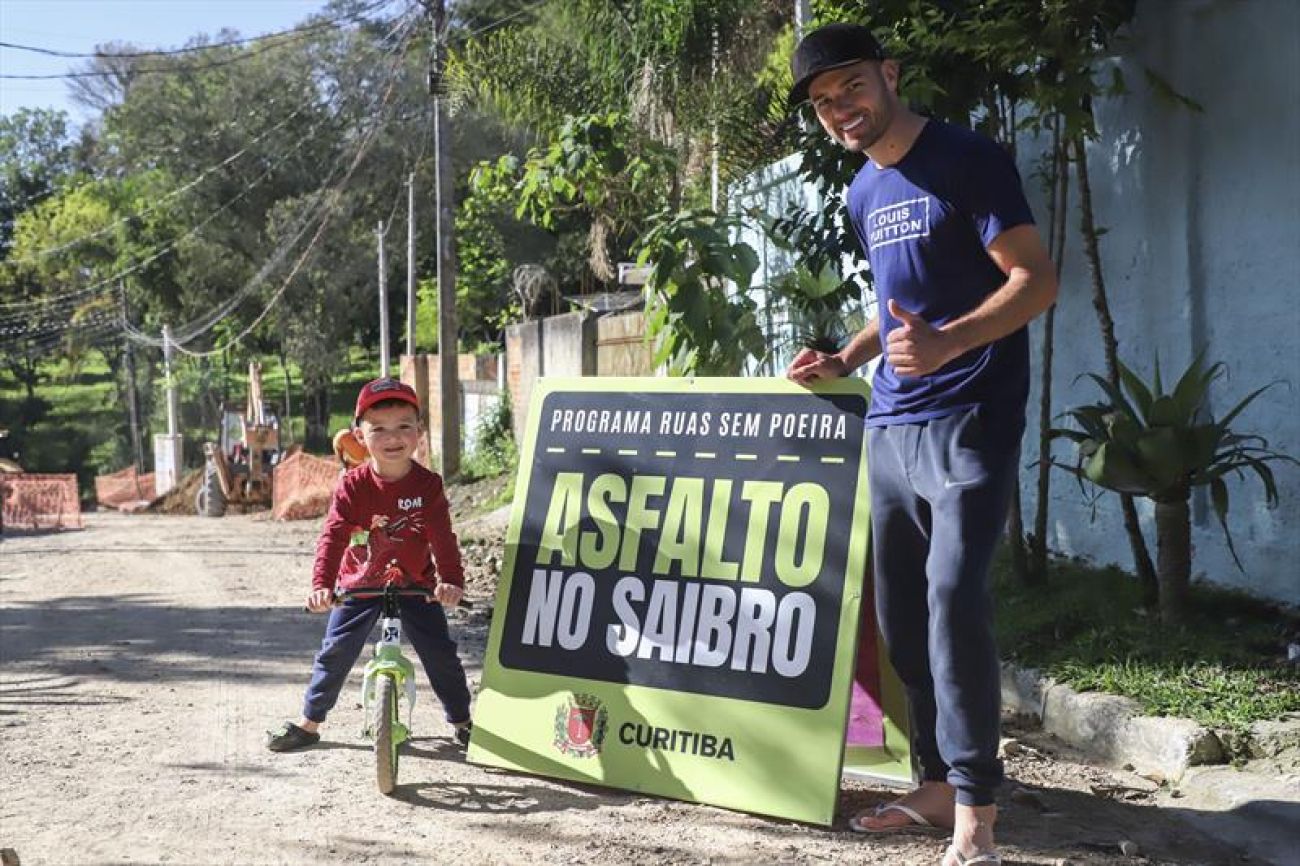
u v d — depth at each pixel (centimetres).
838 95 419
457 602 552
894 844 449
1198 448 617
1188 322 732
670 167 1259
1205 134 716
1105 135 793
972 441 413
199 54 5175
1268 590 677
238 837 463
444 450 2284
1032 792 500
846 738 488
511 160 1296
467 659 785
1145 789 513
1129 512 684
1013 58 690
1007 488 412
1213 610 666
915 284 425
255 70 4962
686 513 523
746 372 996
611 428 552
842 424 500
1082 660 618
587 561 539
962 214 411
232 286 5281
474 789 516
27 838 466
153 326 5838
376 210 4900
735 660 496
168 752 587
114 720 658
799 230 1034
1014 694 633
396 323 5512
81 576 1433
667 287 1001
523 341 2064
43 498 3020
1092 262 701
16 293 7062
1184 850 446
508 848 449
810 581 489
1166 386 753
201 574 1388
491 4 2289
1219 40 702
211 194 5056
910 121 422
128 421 6116
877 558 455
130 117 5184
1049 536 855
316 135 4856
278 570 1412
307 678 761
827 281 904
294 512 2578
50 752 591
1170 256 745
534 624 544
